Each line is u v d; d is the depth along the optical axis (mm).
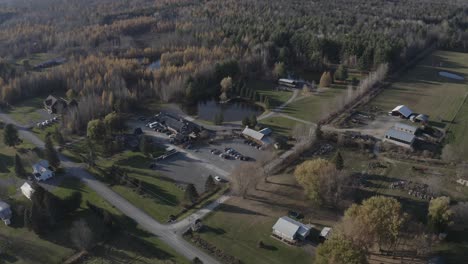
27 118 195875
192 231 117312
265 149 164000
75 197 126125
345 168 148625
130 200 131875
